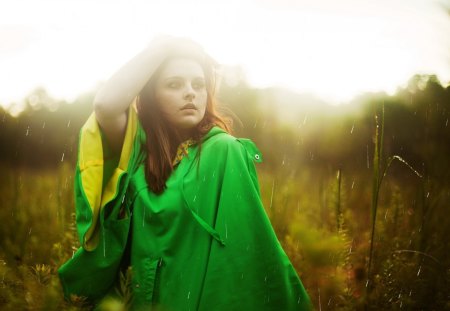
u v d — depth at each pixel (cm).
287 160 480
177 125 236
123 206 227
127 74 221
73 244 294
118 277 233
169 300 212
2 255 327
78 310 211
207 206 220
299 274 264
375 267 295
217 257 212
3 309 225
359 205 414
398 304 263
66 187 390
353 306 248
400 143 376
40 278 239
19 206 406
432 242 315
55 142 743
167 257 215
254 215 218
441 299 274
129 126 227
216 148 228
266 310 212
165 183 224
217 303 209
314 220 369
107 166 230
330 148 447
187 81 233
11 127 573
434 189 330
